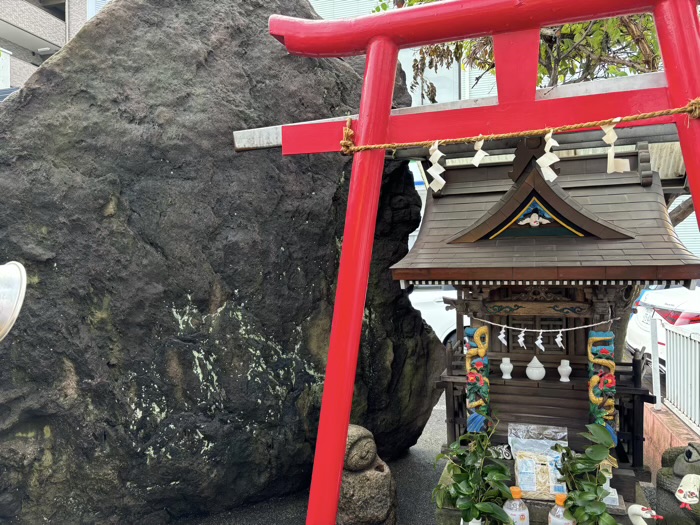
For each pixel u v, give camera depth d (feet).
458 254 11.28
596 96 7.64
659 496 11.58
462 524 11.12
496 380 12.20
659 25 7.27
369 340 15.62
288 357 14.30
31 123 12.16
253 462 13.69
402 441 16.98
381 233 16.26
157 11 13.56
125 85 12.86
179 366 12.87
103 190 12.43
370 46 8.66
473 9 7.87
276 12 15.34
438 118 8.44
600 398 10.95
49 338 12.05
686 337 16.10
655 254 9.98
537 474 11.27
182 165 13.12
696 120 6.82
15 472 11.87
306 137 9.33
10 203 11.92
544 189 10.50
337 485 8.39
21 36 43.91
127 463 12.41
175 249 12.91
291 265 14.40
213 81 13.76
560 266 10.03
